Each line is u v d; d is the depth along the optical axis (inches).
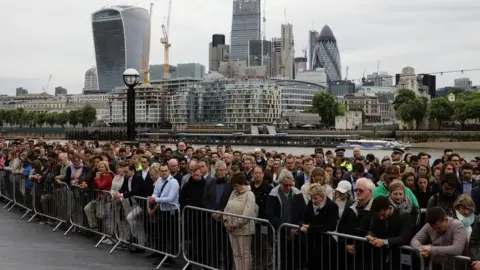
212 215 584.1
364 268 438.3
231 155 926.4
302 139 6643.7
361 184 482.3
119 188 756.0
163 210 656.4
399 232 428.8
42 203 955.3
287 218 529.0
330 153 1102.4
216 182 629.6
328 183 619.2
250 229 546.0
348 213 483.2
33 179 981.2
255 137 6939.0
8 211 1098.7
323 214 478.0
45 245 772.0
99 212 783.7
